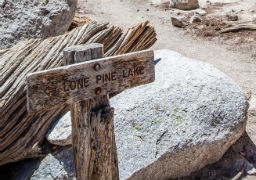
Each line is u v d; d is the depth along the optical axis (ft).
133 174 13.89
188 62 19.45
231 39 33.14
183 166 15.06
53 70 8.20
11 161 15.60
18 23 21.57
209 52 30.50
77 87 8.65
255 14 39.78
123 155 14.43
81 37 17.37
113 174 10.23
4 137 14.76
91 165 9.81
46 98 8.23
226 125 15.85
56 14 23.02
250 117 18.97
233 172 15.40
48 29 22.66
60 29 23.56
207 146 15.17
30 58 15.52
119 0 50.11
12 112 14.79
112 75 9.16
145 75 9.75
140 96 16.74
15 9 21.97
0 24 21.01
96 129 9.36
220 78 17.63
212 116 15.84
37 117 15.40
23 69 15.17
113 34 18.72
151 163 14.29
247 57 28.86
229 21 38.11
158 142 14.94
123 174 13.85
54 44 16.48
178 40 34.01
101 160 9.72
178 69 18.54
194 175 15.34
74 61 8.84
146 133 15.25
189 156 14.97
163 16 42.24
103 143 9.54
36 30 22.07
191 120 15.64
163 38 34.73
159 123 15.57
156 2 48.85
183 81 17.31
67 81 8.46
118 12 44.39
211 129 15.55
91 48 8.93
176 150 14.73
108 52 18.51
